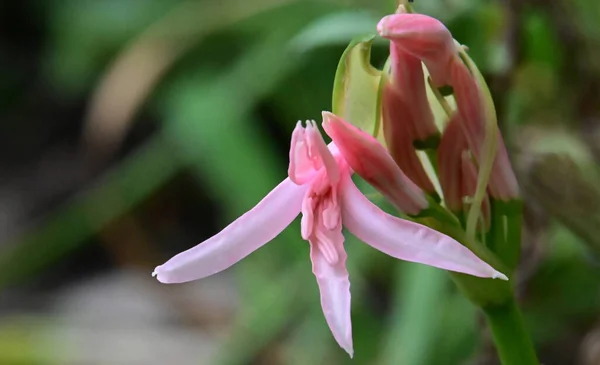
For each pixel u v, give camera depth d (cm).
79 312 123
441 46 45
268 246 105
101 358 111
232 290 124
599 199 61
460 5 67
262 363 101
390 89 46
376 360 90
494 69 63
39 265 123
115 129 125
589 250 68
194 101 116
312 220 43
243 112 107
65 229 123
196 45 126
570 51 65
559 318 85
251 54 113
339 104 47
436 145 47
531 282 73
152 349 112
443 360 78
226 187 105
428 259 43
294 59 103
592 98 67
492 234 48
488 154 46
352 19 66
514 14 62
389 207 63
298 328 99
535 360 49
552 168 61
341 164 44
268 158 108
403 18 45
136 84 124
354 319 95
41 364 111
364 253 91
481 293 48
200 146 109
